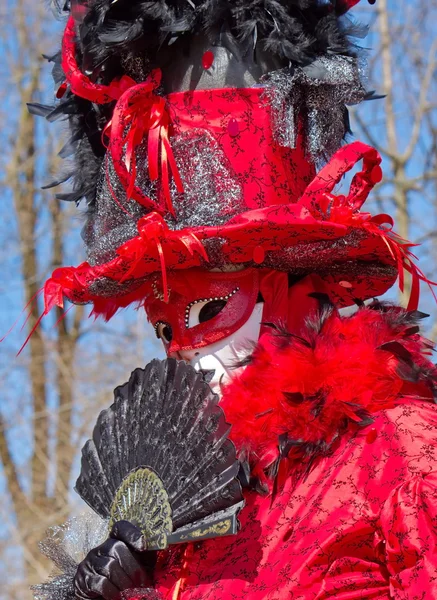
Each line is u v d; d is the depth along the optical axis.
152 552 2.41
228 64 2.50
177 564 2.38
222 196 2.44
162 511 2.33
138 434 2.46
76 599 2.38
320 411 2.28
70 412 9.92
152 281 2.55
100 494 2.54
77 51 2.65
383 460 2.17
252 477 2.31
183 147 2.47
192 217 2.43
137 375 2.51
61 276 2.61
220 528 2.21
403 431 2.19
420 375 2.29
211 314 2.49
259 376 2.37
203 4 2.49
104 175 2.61
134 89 2.47
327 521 2.16
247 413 2.35
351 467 2.20
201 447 2.29
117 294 2.61
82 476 2.60
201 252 2.31
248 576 2.20
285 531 2.21
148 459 2.40
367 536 2.14
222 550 2.29
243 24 2.48
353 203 2.47
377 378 2.29
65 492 9.38
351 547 2.14
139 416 2.46
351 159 2.38
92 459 2.58
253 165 2.46
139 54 2.58
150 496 2.37
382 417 2.24
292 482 2.27
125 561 2.32
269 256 2.45
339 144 2.59
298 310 2.53
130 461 2.46
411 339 2.47
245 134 2.46
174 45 2.55
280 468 2.29
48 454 9.90
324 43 2.51
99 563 2.33
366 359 2.32
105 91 2.58
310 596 2.11
